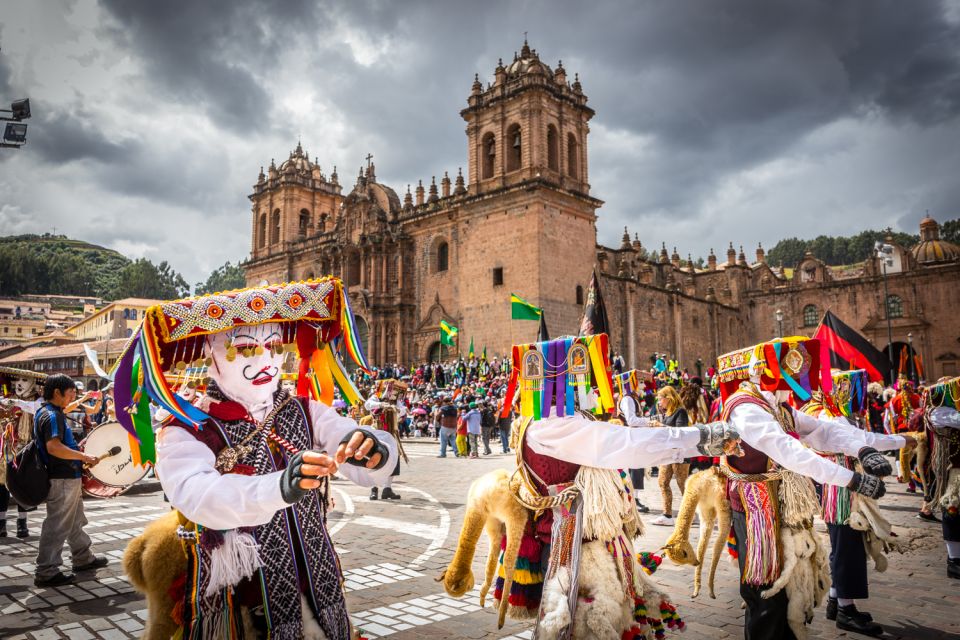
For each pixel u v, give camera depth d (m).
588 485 3.81
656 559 4.61
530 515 4.26
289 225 63.34
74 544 7.46
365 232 54.38
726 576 7.07
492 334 43.72
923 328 61.22
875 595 6.45
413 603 6.18
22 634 5.48
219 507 2.35
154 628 2.98
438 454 24.62
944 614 5.88
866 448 3.99
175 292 187.88
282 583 2.73
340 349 3.42
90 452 7.46
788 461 3.94
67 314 157.88
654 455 3.59
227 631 2.68
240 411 2.91
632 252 56.62
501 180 44.59
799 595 4.25
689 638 5.23
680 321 58.59
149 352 2.64
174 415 2.65
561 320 42.41
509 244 43.44
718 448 3.57
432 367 44.41
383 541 8.85
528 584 4.20
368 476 2.84
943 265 61.22
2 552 8.73
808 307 68.00
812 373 4.45
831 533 5.64
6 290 178.12
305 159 66.94
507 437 25.23
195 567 2.81
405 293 50.94
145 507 11.81
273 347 3.04
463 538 4.52
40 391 10.83
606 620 3.48
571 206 44.38
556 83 45.91
